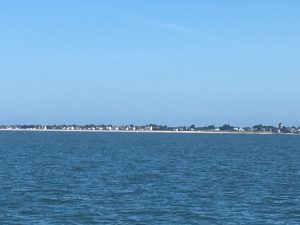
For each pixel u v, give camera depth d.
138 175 76.94
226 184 66.00
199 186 63.72
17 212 45.16
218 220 42.53
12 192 56.81
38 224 40.41
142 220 42.34
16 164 94.50
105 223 41.09
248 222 41.94
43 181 67.50
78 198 52.88
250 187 63.12
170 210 46.56
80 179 70.50
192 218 43.31
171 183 66.69
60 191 57.94
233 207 48.31
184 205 49.19
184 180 70.44
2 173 76.81
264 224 41.25
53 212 45.22
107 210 46.31
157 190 59.56
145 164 99.19
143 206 48.44
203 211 46.22
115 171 83.38
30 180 68.38
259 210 47.03
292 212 46.22
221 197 54.44
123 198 53.19
